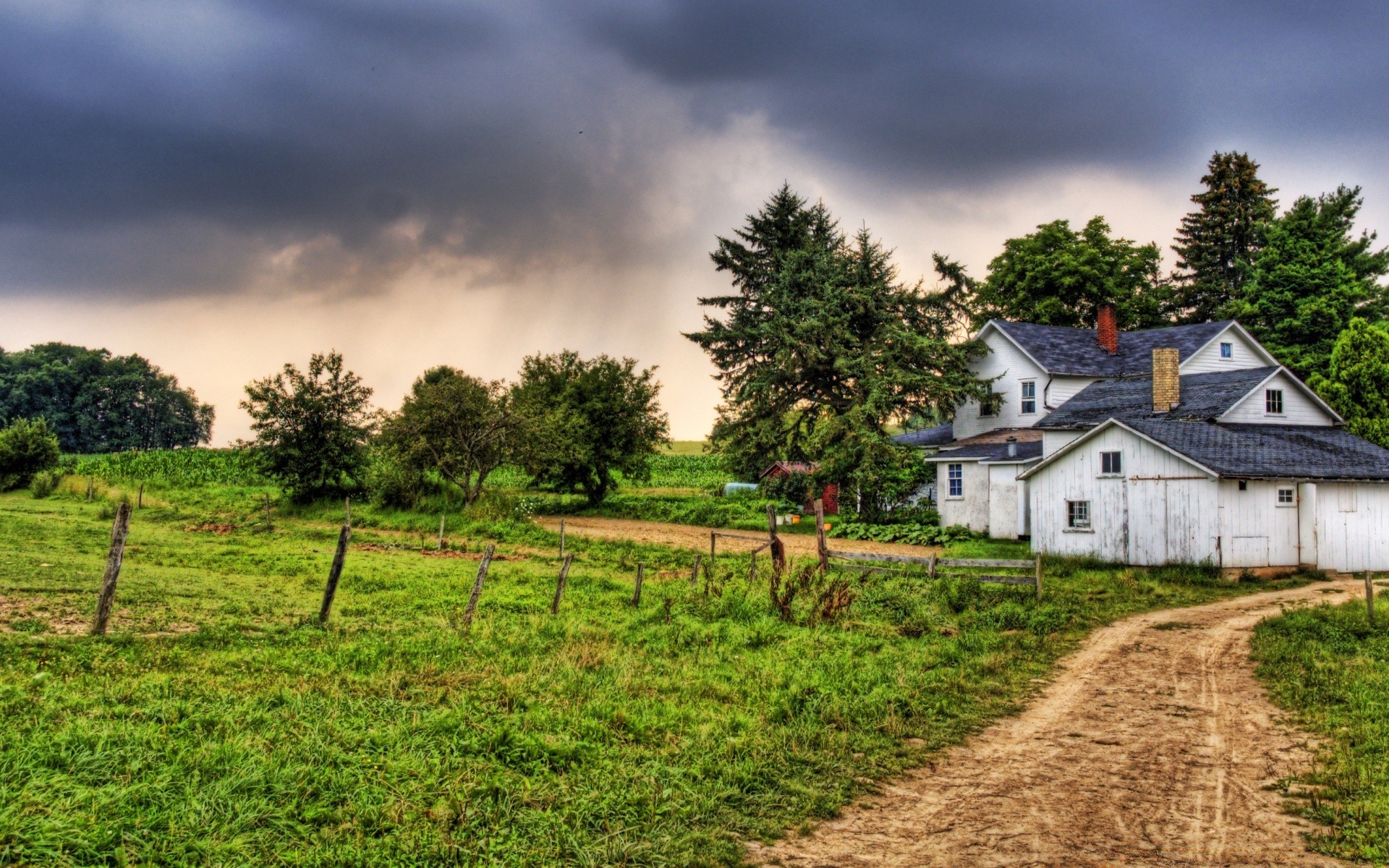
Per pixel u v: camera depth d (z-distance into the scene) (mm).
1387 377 36531
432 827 6816
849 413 41594
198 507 44969
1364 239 53219
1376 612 18062
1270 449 26844
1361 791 8539
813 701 11164
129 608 14055
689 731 9758
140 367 125688
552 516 46344
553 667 11883
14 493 49188
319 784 7246
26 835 5691
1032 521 30031
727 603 17688
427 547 30484
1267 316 49906
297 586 18719
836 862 7031
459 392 41750
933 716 11227
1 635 10969
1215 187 60625
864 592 19422
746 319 48125
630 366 50156
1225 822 7953
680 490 69500
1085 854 7254
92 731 7516
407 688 10305
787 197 49281
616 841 7012
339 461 44406
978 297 57125
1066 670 14203
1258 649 15281
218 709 8633
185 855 5898
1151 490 26562
